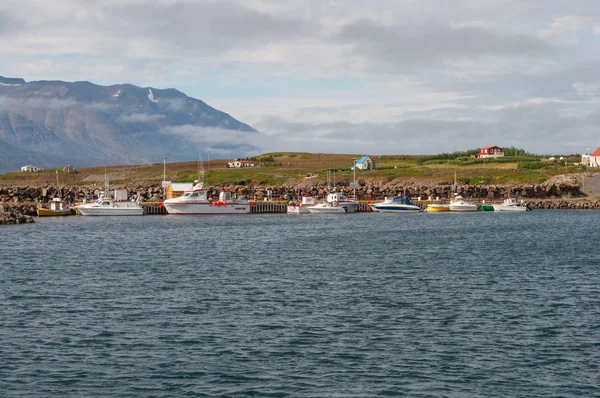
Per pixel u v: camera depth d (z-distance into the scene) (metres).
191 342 46.72
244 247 107.00
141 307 57.97
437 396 37.06
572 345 46.25
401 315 54.94
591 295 63.41
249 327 50.84
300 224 162.62
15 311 56.25
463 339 47.62
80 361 42.66
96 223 166.12
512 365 42.03
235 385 38.53
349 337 48.09
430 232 137.12
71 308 57.47
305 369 41.16
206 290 66.06
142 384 38.75
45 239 120.81
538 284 69.62
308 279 73.12
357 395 37.12
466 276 75.19
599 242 115.06
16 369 41.16
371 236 127.25
